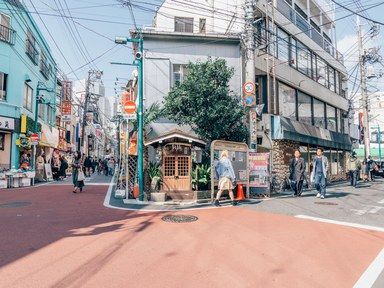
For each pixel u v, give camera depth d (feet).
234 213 28.22
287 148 60.44
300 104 70.69
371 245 18.70
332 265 15.16
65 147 116.98
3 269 13.91
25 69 66.39
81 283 12.51
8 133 60.23
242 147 39.04
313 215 27.63
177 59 51.72
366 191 49.29
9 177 50.24
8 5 60.29
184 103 42.96
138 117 38.04
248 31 43.60
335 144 80.89
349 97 103.65
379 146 136.67
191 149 39.83
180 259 15.64
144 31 50.16
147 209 30.27
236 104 44.98
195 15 61.11
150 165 40.81
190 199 37.35
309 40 76.95
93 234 20.16
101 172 117.60
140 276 13.38
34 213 27.02
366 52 81.51
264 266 14.88
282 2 68.74
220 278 13.32
